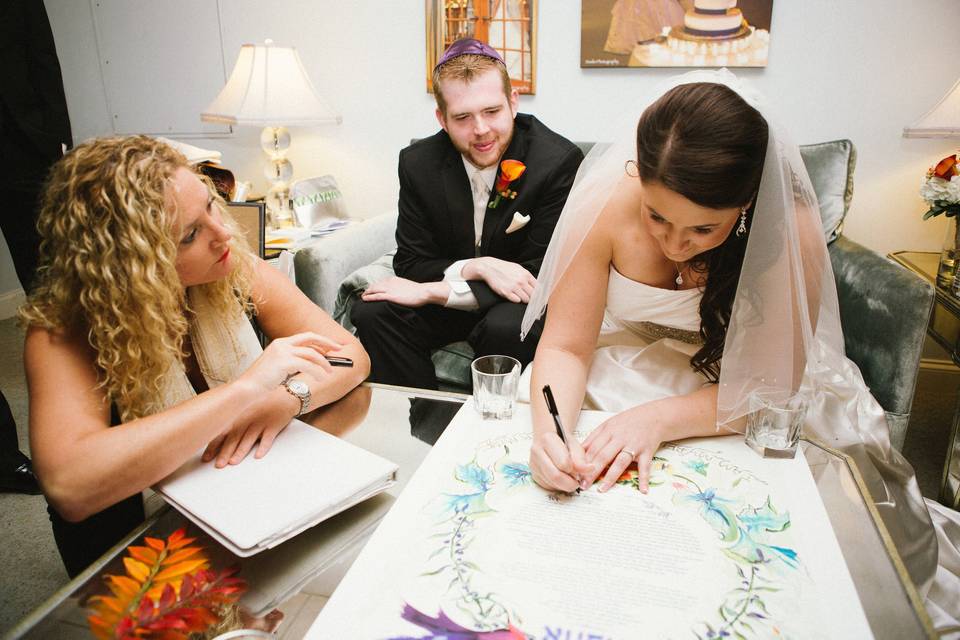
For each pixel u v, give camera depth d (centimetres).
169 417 81
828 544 68
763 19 225
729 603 59
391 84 275
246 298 115
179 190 88
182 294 101
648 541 68
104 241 83
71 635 63
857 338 163
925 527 116
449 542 69
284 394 98
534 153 188
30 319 87
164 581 59
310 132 291
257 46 245
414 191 196
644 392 117
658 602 60
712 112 83
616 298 124
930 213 191
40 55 221
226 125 302
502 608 59
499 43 252
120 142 87
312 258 199
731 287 110
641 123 91
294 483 80
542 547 67
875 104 229
